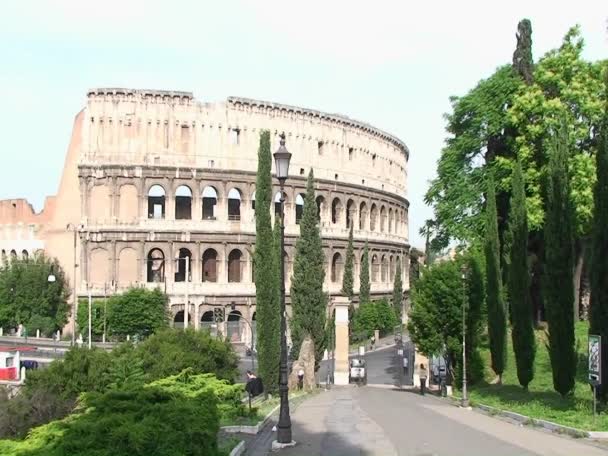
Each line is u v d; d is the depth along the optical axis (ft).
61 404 130.93
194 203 408.05
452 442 117.08
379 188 520.01
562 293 150.41
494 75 277.64
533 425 137.90
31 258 435.53
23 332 397.60
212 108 414.21
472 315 224.74
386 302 474.49
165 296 381.60
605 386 140.97
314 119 456.04
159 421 79.77
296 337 265.95
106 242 396.16
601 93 250.57
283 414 115.96
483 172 276.41
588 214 236.43
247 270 416.87
